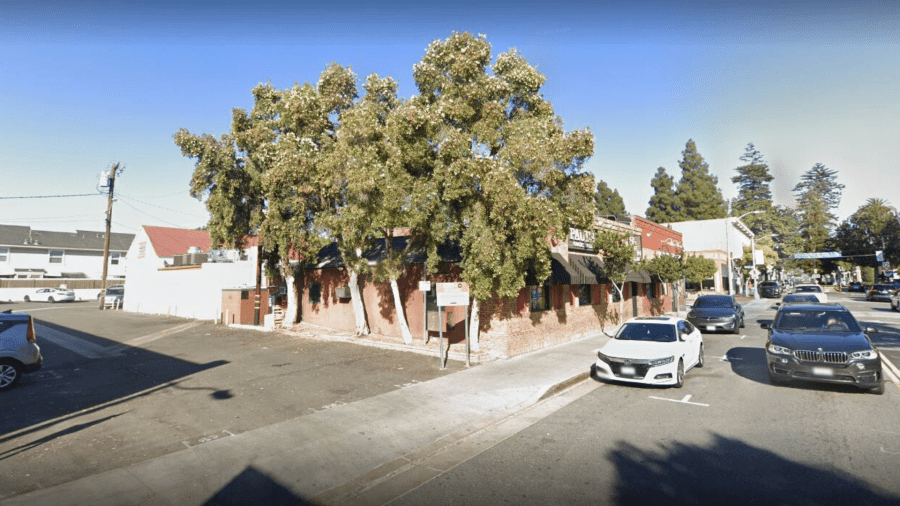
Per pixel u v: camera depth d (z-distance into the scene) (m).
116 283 48.22
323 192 14.08
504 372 11.21
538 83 12.97
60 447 6.71
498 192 10.68
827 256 63.28
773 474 5.62
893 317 25.59
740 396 9.27
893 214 68.00
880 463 5.86
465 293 11.74
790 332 10.05
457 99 12.23
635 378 9.84
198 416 8.10
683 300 32.06
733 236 50.00
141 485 5.49
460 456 6.50
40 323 23.59
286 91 15.43
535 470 5.92
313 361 12.73
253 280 25.12
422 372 11.26
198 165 17.97
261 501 5.20
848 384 9.14
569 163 11.72
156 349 15.23
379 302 16.92
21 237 47.78
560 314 16.03
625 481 5.52
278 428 7.46
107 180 33.12
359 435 7.21
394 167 11.62
